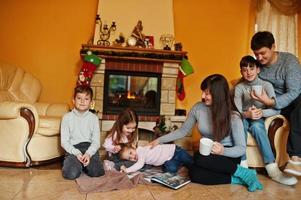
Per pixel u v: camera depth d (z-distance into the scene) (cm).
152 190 197
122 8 394
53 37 396
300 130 224
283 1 408
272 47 251
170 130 353
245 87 260
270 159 234
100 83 381
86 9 400
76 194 181
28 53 392
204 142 198
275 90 263
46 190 186
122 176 212
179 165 246
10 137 246
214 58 419
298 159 220
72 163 217
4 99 314
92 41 388
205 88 217
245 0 419
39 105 339
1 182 200
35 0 392
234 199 185
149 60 383
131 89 398
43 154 255
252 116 241
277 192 204
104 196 180
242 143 214
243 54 420
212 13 420
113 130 250
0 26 387
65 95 399
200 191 199
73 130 236
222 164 209
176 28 414
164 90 393
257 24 410
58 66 398
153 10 399
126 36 389
